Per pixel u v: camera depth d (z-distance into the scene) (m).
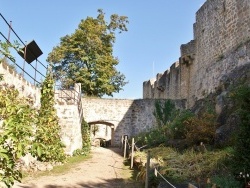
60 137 14.20
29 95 10.62
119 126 23.75
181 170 8.28
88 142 19.44
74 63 28.91
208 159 8.53
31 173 10.23
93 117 23.72
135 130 23.64
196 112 16.70
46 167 11.17
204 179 7.47
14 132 4.81
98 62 28.50
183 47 23.39
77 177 10.18
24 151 5.17
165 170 8.34
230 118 10.57
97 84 28.58
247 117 6.66
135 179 9.99
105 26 29.62
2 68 8.04
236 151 6.66
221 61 17.19
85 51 28.75
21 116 5.02
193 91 21.97
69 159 14.30
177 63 26.39
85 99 23.92
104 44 29.75
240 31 15.91
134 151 14.02
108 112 23.88
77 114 16.73
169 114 23.00
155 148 12.85
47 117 11.84
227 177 6.48
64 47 28.52
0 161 5.03
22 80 9.88
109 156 16.52
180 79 24.97
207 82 19.17
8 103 5.20
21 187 8.24
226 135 10.27
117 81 30.44
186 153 9.91
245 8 15.59
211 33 19.50
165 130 16.53
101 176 10.54
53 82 12.77
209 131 11.48
